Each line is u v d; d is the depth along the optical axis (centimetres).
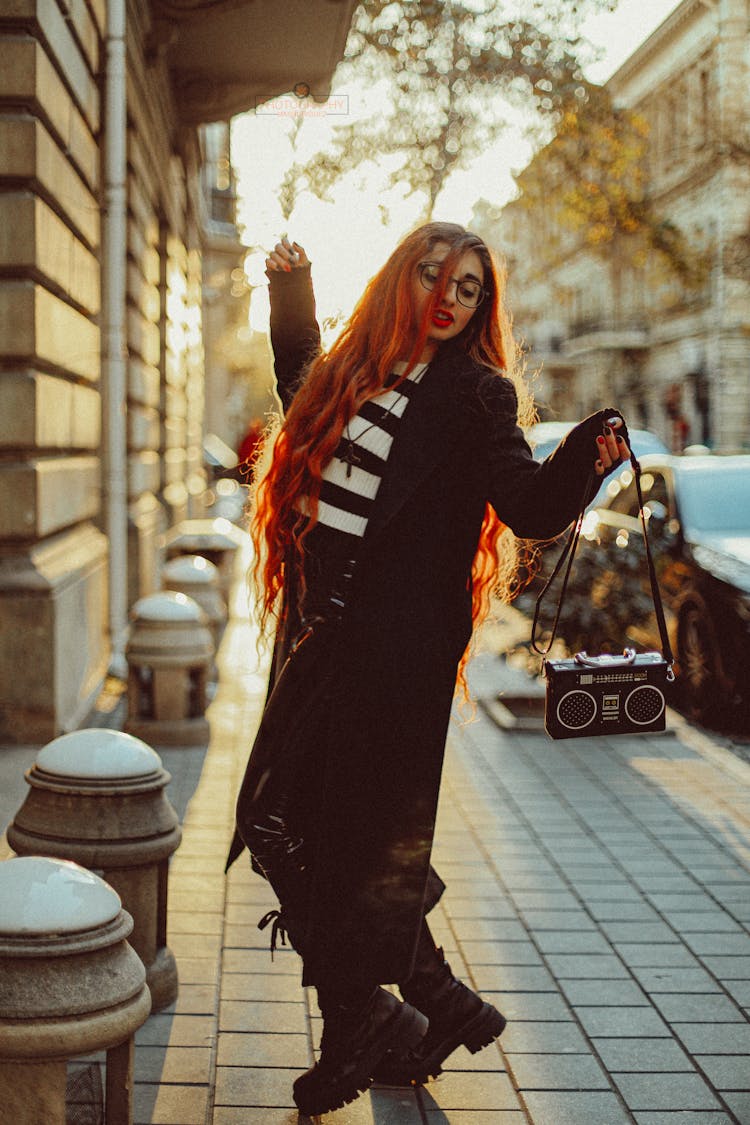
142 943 383
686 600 870
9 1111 245
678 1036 380
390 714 278
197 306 2398
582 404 5222
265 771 284
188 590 1113
